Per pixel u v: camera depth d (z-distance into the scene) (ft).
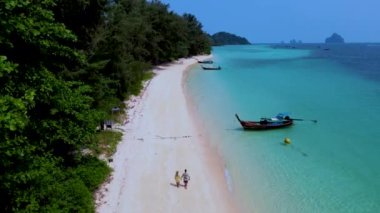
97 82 104.73
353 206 74.28
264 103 163.02
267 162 95.76
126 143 102.42
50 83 52.24
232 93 185.57
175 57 340.80
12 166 43.55
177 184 79.30
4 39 40.22
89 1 96.43
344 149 105.60
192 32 439.63
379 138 114.93
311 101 168.66
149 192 75.56
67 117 62.69
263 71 292.81
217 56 489.67
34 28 44.19
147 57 266.57
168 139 109.19
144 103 151.12
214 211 70.85
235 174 87.86
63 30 47.96
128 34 146.41
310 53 627.05
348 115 143.33
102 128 105.40
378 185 83.41
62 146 67.56
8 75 42.83
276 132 120.47
